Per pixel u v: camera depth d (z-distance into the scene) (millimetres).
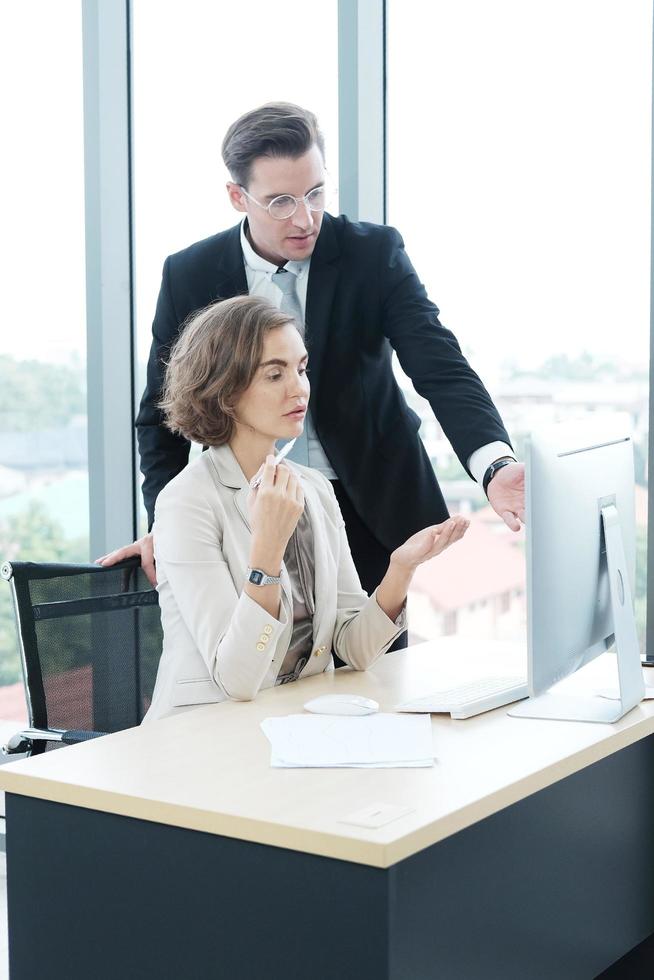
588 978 1783
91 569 2338
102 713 2326
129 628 2379
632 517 2082
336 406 2693
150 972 1460
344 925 1308
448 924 1405
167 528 2090
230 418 2152
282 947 1354
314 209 2516
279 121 2459
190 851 1418
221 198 3377
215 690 2027
